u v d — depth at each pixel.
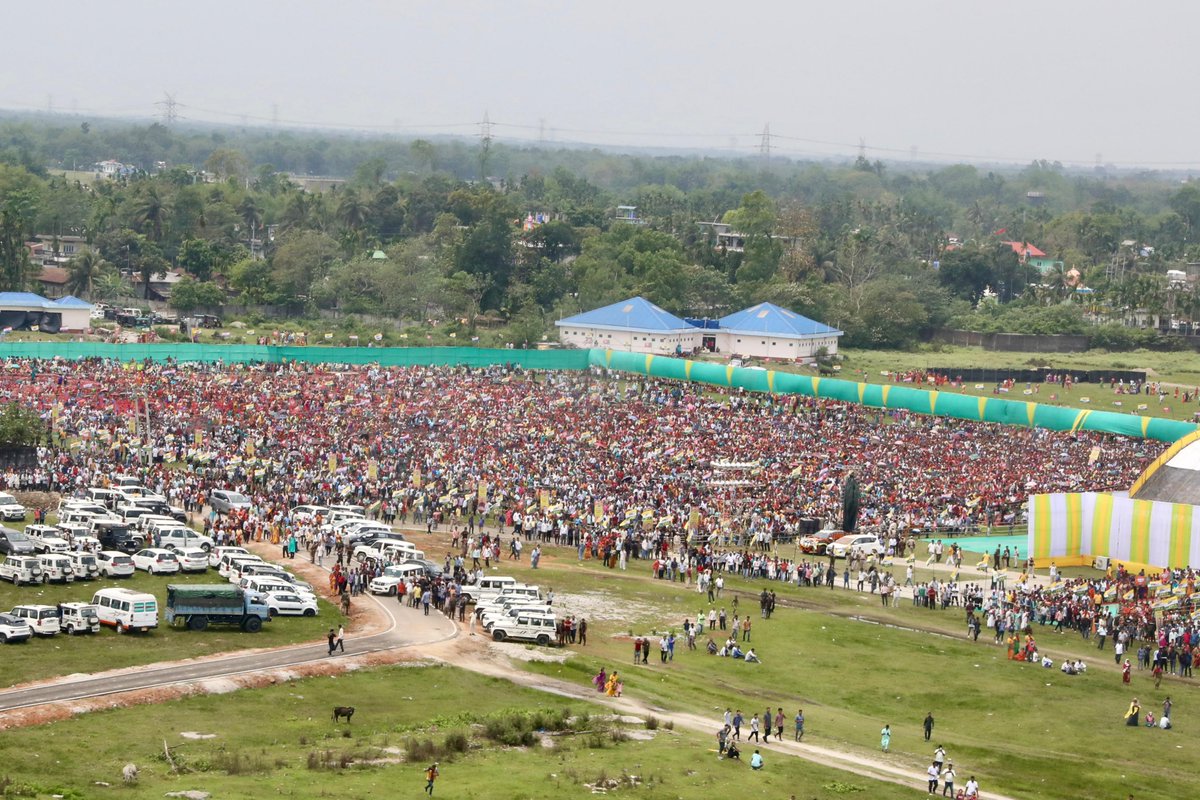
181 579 123.44
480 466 178.12
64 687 90.44
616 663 111.06
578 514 160.75
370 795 75.75
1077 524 160.75
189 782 75.62
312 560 136.62
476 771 81.81
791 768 87.06
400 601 125.12
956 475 193.38
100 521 130.62
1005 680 115.62
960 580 151.50
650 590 138.75
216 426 188.88
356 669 101.25
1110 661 123.06
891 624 132.50
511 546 150.38
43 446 171.12
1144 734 103.25
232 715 89.06
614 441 199.88
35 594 113.50
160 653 100.69
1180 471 166.50
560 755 86.56
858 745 95.62
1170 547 154.88
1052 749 99.31
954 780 87.50
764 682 112.00
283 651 104.19
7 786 71.31
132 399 197.88
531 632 113.75
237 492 156.00
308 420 197.75
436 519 159.62
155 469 163.12
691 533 154.75
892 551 161.75
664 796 79.75
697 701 103.25
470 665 105.31
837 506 172.38
